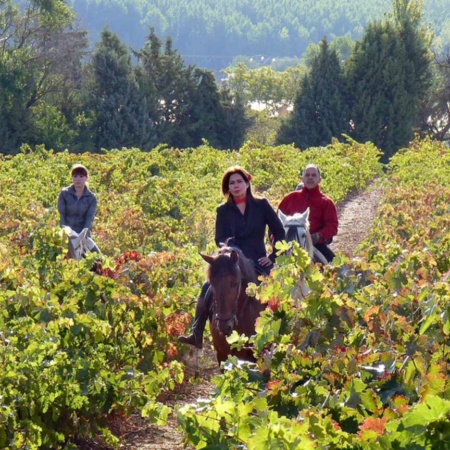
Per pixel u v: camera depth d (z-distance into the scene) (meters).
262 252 11.06
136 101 85.56
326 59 90.19
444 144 59.94
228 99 92.38
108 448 10.56
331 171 40.81
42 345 9.39
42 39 89.94
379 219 23.97
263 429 5.76
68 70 88.69
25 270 11.33
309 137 89.81
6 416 8.51
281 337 8.49
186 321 13.08
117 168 34.16
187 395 12.71
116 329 11.55
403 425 5.74
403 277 9.91
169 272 14.98
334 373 7.75
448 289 8.05
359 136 88.50
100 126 85.81
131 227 21.59
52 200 29.58
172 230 23.75
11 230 19.00
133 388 10.32
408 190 30.33
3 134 78.62
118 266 13.72
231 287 9.73
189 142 89.62
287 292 8.61
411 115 89.00
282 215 12.38
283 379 7.81
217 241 11.05
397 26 90.81
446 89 97.25
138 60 91.19
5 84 79.94
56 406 9.75
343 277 10.17
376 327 8.47
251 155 40.56
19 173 35.19
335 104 88.62
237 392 7.88
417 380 7.25
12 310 10.39
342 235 29.64
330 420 6.38
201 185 32.16
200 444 6.48
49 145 80.38
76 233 14.80
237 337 8.67
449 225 17.69
